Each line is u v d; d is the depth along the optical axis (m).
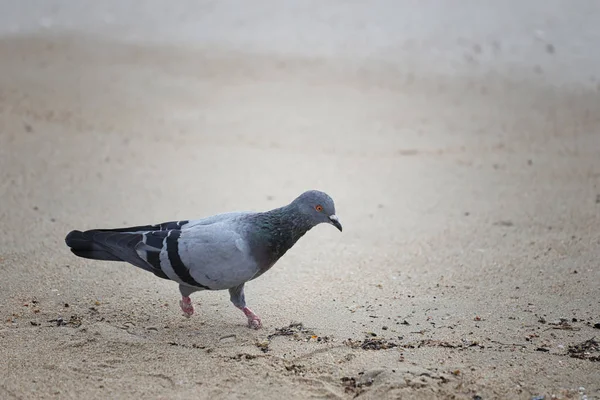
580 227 11.97
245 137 16.81
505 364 7.71
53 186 13.50
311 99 19.33
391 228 12.20
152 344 8.14
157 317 8.86
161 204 12.91
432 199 13.50
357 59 22.28
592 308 9.12
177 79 20.56
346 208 13.09
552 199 13.30
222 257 8.09
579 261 10.66
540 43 22.94
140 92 19.47
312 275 10.32
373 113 18.42
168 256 8.11
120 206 12.74
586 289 9.69
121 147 15.85
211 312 9.12
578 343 8.18
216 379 7.43
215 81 20.50
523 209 12.89
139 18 26.22
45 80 19.95
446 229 12.11
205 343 8.23
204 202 13.09
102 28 25.12
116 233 8.35
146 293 9.52
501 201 13.30
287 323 8.78
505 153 15.90
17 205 12.49
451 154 15.90
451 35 23.89
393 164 15.34
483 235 11.81
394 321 8.81
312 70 21.39
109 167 14.68
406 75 21.05
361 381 7.40
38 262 10.30
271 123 17.67
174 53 22.67
